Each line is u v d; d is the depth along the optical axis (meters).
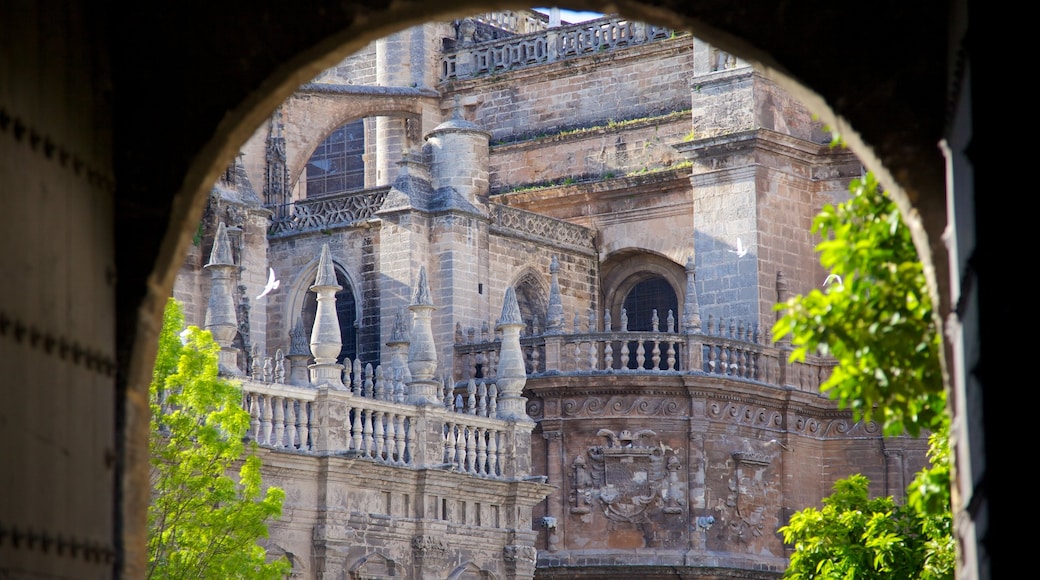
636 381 109.62
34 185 19.20
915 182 21.44
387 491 86.06
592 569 108.75
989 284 17.14
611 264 128.38
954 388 20.45
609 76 132.50
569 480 110.19
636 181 125.81
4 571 17.78
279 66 22.92
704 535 109.31
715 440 110.62
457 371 113.50
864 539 58.91
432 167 117.38
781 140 119.31
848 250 26.64
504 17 153.62
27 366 18.67
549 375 109.94
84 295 20.95
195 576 64.88
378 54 139.88
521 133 136.00
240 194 103.94
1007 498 16.84
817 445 117.94
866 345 26.31
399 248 114.94
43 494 19.06
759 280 117.62
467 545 89.44
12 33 18.56
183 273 97.69
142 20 22.98
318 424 83.00
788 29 22.00
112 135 22.77
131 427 22.23
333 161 145.00
